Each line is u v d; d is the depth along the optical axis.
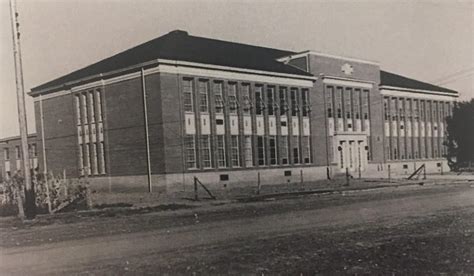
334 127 44.88
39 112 42.03
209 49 39.59
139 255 12.12
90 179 37.19
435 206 20.91
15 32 21.31
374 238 13.62
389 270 10.10
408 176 45.56
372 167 48.16
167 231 16.09
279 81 40.34
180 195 31.06
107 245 13.82
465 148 50.94
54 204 26.22
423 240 13.16
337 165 44.84
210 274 10.03
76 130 38.81
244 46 45.50
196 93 34.62
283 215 19.45
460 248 12.11
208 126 35.50
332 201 24.95
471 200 22.94
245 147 37.94
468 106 50.53
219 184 35.59
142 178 33.81
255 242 13.46
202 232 15.59
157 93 32.72
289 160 41.09
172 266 10.80
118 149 35.38
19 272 10.86
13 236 16.28
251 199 27.62
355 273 9.91
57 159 40.53
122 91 35.00
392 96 50.81
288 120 41.12
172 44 37.03
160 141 32.66
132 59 35.19
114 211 23.38
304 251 12.08
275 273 10.01
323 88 43.97
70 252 12.96
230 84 37.31
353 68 46.78
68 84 38.72
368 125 48.12
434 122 55.53
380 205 22.02
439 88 56.81
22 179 27.23
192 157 34.44
